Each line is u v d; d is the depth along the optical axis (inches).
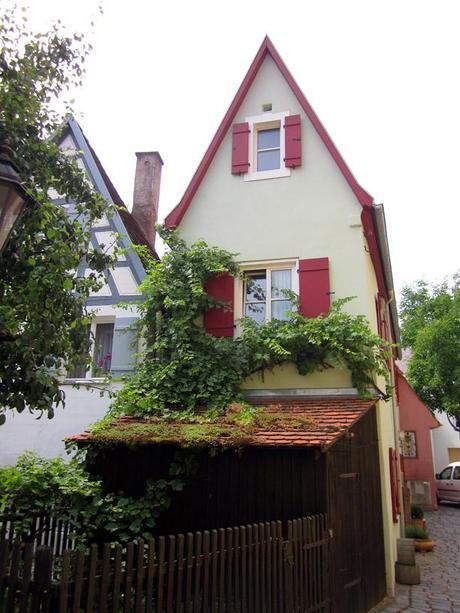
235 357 377.7
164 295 404.8
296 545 233.9
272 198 429.4
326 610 251.9
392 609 321.1
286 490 283.0
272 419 311.1
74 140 517.0
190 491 306.8
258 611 203.2
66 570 142.3
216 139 452.4
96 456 332.2
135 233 552.7
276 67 465.1
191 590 176.6
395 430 541.0
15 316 205.2
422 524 600.1
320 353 371.6
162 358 386.9
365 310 386.0
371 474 354.9
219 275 414.6
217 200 442.6
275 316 412.8
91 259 244.1
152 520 292.0
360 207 404.8
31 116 224.2
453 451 1267.2
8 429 442.0
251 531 206.5
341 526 285.1
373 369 363.9
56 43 234.8
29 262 195.6
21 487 251.8
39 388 196.5
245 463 297.4
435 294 1285.7
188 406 360.8
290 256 411.2
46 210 210.8
